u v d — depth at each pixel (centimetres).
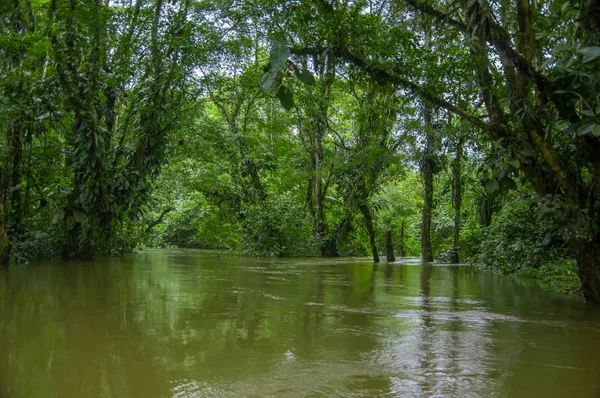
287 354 289
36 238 1067
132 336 330
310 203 1938
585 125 467
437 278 861
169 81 1220
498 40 564
